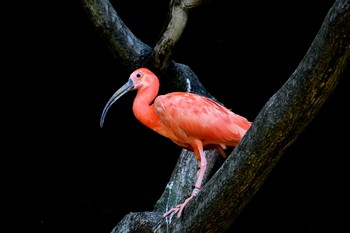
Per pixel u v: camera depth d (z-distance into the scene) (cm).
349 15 384
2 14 1416
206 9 1370
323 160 1382
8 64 1450
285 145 459
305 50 1387
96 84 1470
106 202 1313
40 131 1423
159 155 1416
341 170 1365
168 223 569
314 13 1351
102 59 1469
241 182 483
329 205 1316
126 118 1454
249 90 1425
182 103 655
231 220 518
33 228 1246
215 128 636
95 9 777
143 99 698
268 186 1353
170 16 749
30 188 1326
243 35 1408
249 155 469
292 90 433
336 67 409
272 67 1414
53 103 1458
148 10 1411
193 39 1408
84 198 1316
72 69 1472
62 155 1396
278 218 1299
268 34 1398
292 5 1355
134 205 1312
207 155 771
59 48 1467
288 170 1375
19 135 1406
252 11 1379
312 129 1399
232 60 1425
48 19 1436
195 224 528
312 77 418
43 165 1372
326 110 1396
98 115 1455
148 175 1379
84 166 1382
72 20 1442
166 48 772
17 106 1435
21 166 1360
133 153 1416
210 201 506
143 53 801
